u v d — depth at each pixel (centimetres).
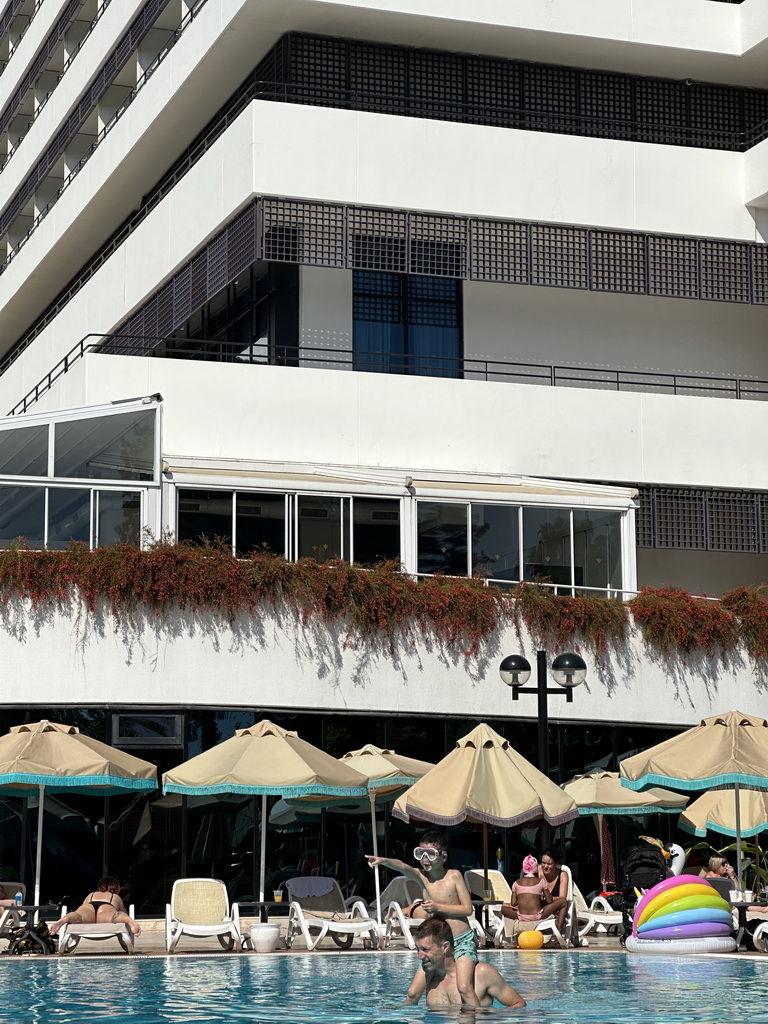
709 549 2952
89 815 2152
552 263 2892
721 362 3162
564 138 2916
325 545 2473
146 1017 1131
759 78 3181
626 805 2108
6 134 4531
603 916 1966
